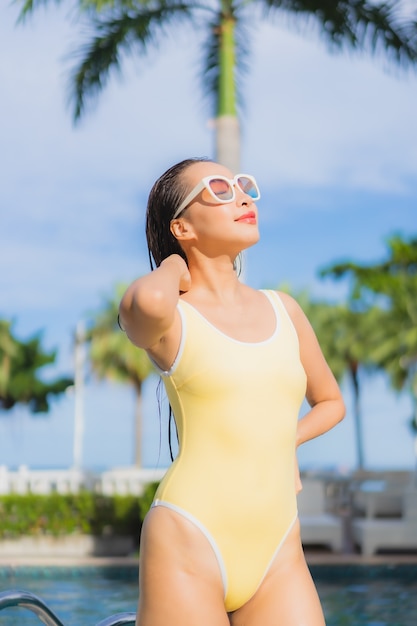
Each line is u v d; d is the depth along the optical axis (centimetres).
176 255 211
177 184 222
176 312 204
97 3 1141
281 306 224
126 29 1175
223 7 1194
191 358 201
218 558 196
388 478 1997
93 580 1059
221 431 199
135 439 4291
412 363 3094
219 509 197
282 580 204
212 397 200
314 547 1327
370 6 1169
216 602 195
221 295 216
